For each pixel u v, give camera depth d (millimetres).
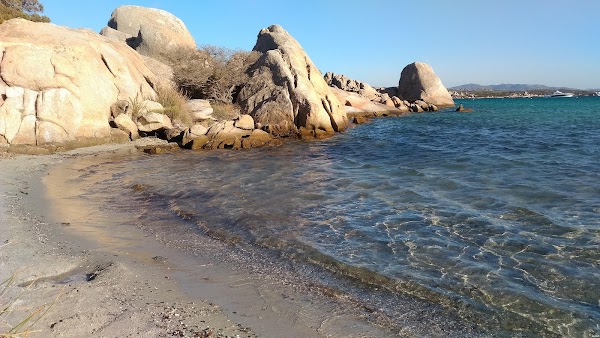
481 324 4660
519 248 6809
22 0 29766
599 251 6566
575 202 9406
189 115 23812
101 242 6941
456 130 28562
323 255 6641
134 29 33875
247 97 27688
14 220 7711
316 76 29672
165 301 4848
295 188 11414
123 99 21094
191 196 10523
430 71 61344
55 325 4004
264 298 5145
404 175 13031
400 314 4863
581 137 23000
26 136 16406
